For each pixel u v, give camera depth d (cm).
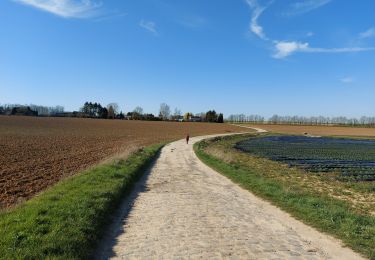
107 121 14625
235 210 1298
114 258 809
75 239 831
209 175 2197
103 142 5222
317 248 904
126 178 1753
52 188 1425
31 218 946
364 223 1114
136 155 2933
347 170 2828
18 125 9738
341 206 1407
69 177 1728
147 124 13488
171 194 1573
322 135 9969
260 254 854
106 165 2078
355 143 6731
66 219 971
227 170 2355
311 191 1812
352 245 923
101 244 900
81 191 1336
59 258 733
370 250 884
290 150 4778
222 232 1023
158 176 2111
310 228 1077
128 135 7419
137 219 1141
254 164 3050
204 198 1502
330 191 1864
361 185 2073
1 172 2250
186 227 1064
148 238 954
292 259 828
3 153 3400
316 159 3678
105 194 1319
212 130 11225
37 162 2781
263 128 13938
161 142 5612
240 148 4988
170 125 13375
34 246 771
